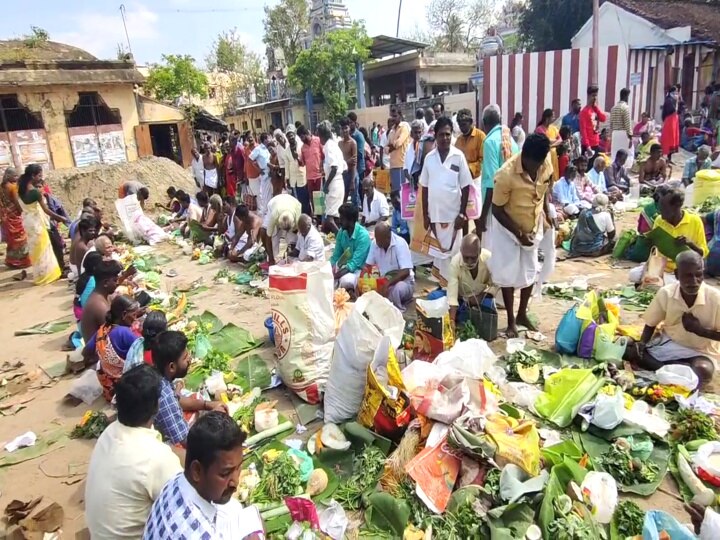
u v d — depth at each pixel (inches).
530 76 611.8
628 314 220.5
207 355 206.1
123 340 179.3
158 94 1079.6
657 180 436.8
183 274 347.3
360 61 1112.8
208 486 80.4
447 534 115.3
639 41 793.6
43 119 779.4
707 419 141.4
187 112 995.9
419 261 265.0
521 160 186.9
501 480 121.0
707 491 122.0
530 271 202.4
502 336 210.2
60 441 174.7
